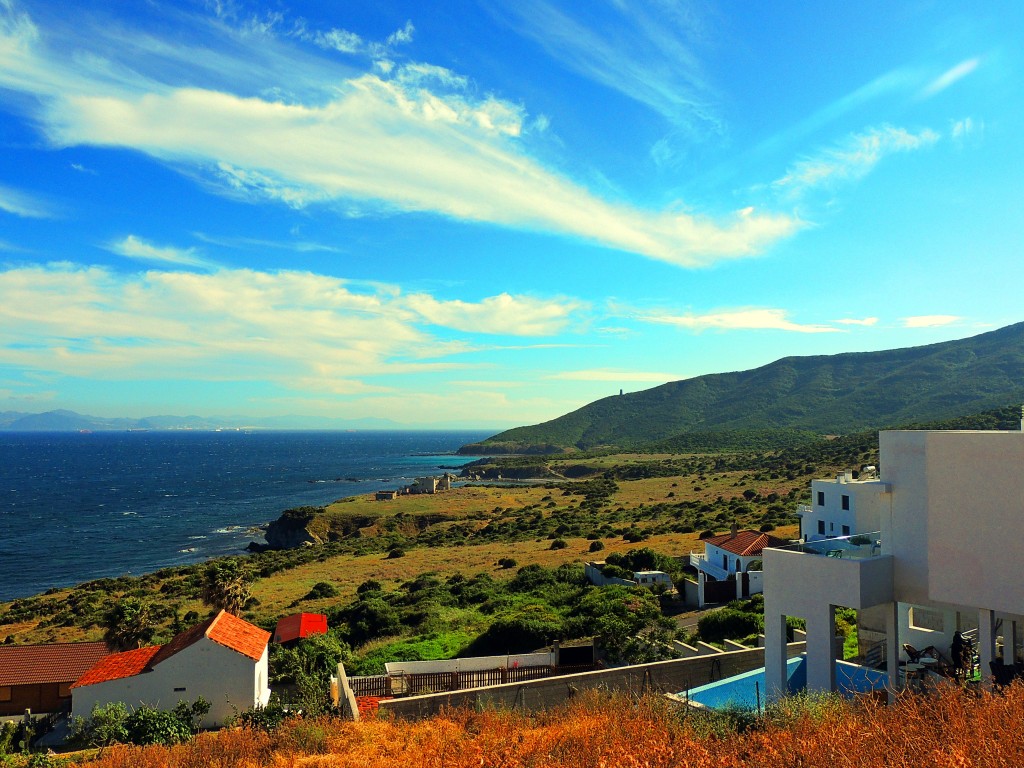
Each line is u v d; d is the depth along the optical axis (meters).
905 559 14.23
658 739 10.10
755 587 40.81
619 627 26.52
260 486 199.50
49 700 30.33
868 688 14.56
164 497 171.62
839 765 7.95
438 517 119.69
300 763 12.34
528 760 10.34
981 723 8.30
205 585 39.62
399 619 41.84
